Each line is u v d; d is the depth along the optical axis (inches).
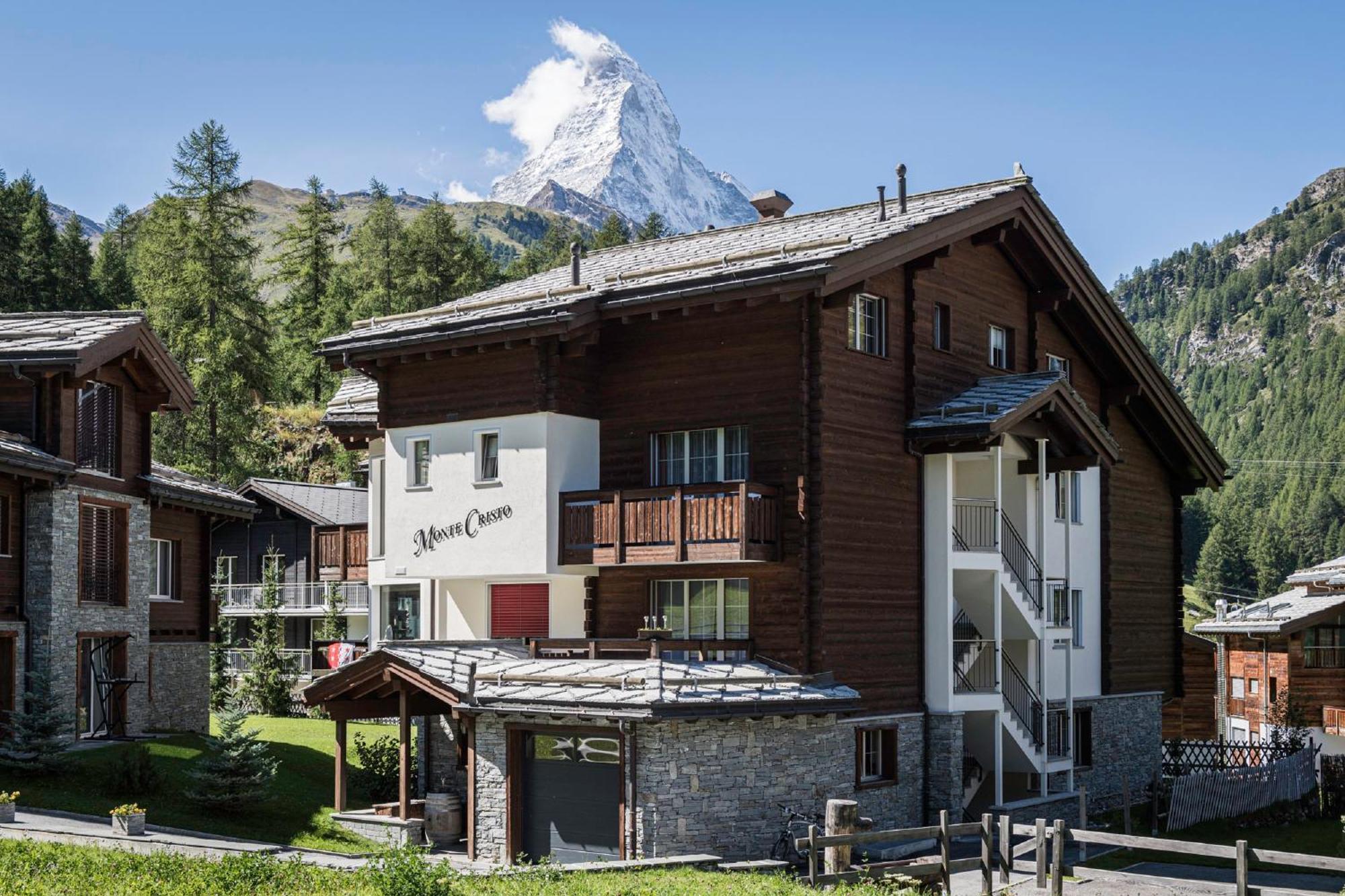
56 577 1085.1
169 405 1252.5
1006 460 1212.5
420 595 1246.3
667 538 1013.2
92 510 1162.0
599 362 1117.1
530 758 946.7
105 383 1189.7
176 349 2623.0
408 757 981.8
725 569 1036.5
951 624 1087.6
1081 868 767.7
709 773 909.2
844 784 999.0
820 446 1007.6
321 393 3324.3
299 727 1536.7
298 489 2090.3
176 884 637.3
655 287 1036.5
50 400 1094.4
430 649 1021.8
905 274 1111.0
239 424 2615.7
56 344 1100.5
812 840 749.9
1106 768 1333.7
